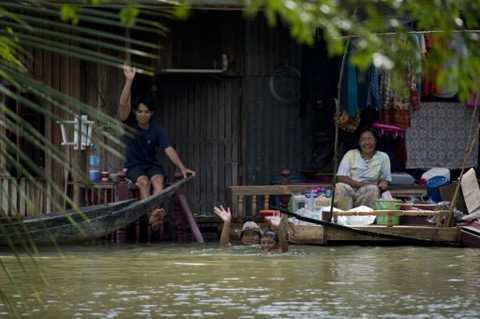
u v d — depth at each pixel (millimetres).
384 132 35125
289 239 29578
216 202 36562
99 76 33281
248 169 36438
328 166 36250
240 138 36500
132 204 29828
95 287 19078
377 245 29625
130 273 21578
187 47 35312
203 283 19719
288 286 19234
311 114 36375
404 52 8492
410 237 28953
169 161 36469
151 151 32000
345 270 22188
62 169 33062
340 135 35969
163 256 25812
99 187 31688
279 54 36156
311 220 28875
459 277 20875
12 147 8422
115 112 33406
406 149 35594
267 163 36469
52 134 33312
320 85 34906
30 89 8297
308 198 31656
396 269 22422
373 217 30422
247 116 36344
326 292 18344
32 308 16391
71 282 19891
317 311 16078
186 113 36469
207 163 36562
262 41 36062
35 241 28328
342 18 8102
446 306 16703
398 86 8625
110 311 16078
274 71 36188
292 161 36469
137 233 31016
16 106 32500
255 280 20234
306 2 7785
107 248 28422
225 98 36469
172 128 36438
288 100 36312
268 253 26703
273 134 36406
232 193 32438
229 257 25469
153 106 31688
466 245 29078
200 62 35438
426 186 32625
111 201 31859
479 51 8742
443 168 35156
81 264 23562
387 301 17250
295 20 7602
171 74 35719
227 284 19531
